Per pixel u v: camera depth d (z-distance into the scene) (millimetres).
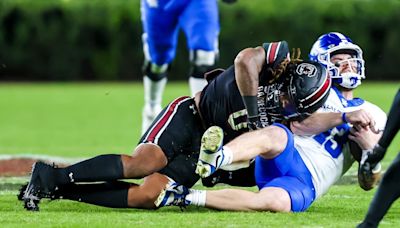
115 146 36500
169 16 30828
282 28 74625
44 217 17000
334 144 18328
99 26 79375
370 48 75688
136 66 81312
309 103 17766
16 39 79625
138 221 16422
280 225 15898
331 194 21500
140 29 79688
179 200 17500
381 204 14523
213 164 16500
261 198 17391
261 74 18062
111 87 77938
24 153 33406
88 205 19094
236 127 18625
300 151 18078
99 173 17562
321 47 19078
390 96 59531
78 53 80625
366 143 17812
